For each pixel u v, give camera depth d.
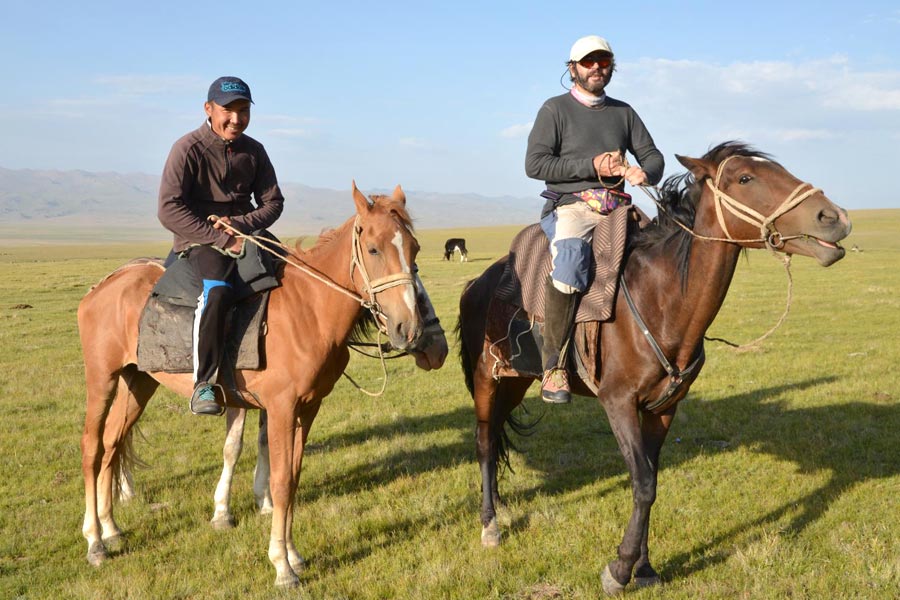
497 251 58.66
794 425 8.10
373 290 4.45
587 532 5.33
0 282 31.44
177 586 4.71
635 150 5.00
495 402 5.71
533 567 4.80
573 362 4.61
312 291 4.76
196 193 5.26
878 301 19.59
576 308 4.45
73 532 5.70
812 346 13.35
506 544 5.22
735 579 4.52
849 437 7.46
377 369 12.59
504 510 5.75
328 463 7.37
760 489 6.12
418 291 4.62
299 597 4.45
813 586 4.38
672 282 4.21
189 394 5.11
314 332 4.70
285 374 4.67
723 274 4.08
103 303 5.42
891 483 6.08
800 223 3.71
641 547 4.55
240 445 5.84
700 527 5.38
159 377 5.23
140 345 5.01
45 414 9.67
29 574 4.96
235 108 5.06
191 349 4.88
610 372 4.39
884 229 73.81
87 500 5.33
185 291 4.97
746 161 3.96
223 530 5.72
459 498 6.21
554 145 4.83
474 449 7.74
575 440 7.97
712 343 13.90
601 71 4.72
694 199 4.20
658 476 6.58
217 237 4.91
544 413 8.57
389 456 7.54
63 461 7.61
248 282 4.80
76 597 4.58
